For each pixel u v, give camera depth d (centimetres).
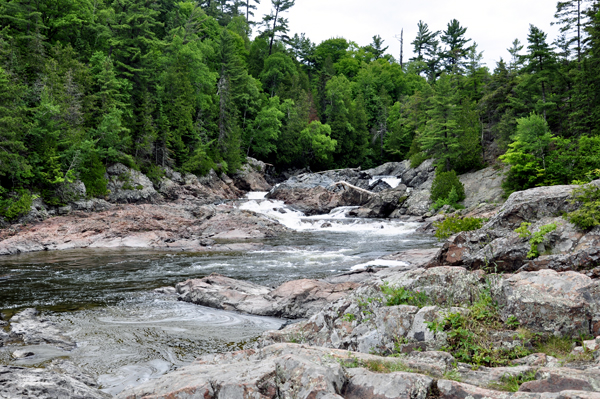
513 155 3966
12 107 3334
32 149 3616
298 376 477
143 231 3156
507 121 5159
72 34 5366
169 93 6012
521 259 1170
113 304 1418
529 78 5228
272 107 7581
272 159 8075
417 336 681
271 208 4703
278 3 10481
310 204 5003
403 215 4541
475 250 1299
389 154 9062
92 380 798
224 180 6341
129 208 3778
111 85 4641
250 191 6681
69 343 1018
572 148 3956
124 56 5269
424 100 7306
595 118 4234
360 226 3888
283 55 9038
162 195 5019
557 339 635
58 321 1213
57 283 1747
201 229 3419
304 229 3828
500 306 729
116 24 5544
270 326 1195
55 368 841
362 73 10594
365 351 707
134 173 4681
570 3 5822
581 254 1023
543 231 1146
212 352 976
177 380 530
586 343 576
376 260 2052
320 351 596
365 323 754
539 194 1317
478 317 690
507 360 599
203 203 4997
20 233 2881
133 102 5181
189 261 2262
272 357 549
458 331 656
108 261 2283
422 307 725
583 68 4488
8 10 4319
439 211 4275
